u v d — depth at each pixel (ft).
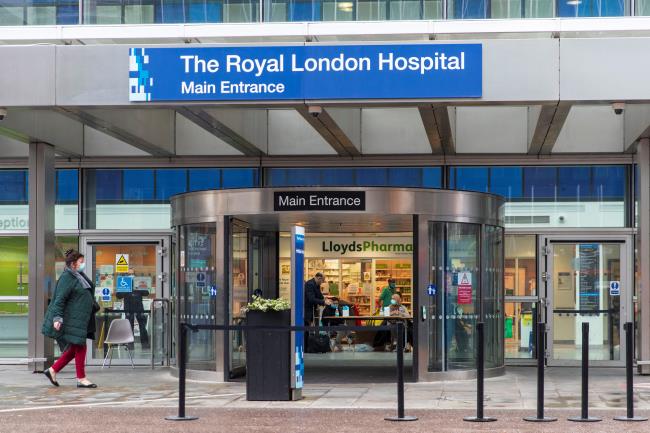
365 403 40.55
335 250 72.84
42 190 55.47
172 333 59.72
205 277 50.88
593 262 59.67
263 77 43.09
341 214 48.85
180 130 60.70
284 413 37.27
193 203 50.96
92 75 43.86
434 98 42.47
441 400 41.68
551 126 50.57
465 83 42.39
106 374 54.44
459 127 59.93
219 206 49.98
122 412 37.81
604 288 59.52
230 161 61.26
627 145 55.77
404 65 42.60
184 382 36.42
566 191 59.93
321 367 57.93
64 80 43.96
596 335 59.41
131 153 61.16
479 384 35.37
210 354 50.52
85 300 47.57
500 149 59.41
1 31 46.57
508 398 42.34
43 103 43.98
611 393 43.91
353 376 52.47
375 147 60.03
